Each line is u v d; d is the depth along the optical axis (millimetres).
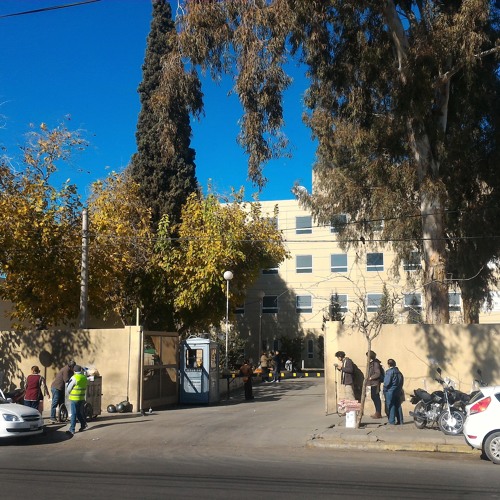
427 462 12289
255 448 14141
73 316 24828
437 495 8906
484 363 17141
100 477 10352
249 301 49719
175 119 19938
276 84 18047
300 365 47719
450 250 24141
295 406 21719
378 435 14648
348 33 19203
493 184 22422
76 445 14711
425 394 15562
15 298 23109
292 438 15117
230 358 38719
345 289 47375
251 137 18531
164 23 34344
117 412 19812
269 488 9406
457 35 17750
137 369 20250
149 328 31141
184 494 8938
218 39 18203
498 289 29641
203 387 22828
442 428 14820
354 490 9266
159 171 33094
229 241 29188
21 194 22766
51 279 22844
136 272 29406
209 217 29484
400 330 17922
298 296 48938
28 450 13961
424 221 19906
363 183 25812
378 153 22344
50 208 23281
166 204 32719
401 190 24156
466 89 20250
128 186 30844
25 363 21156
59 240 23156
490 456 12086
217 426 16906
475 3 17438
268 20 17688
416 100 18344
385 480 10125
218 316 31031
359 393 18078
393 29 18953
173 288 29875
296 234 48969
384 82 19391
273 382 34906
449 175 22234
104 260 25562
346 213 27312
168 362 23000
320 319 48344
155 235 30344
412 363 17703
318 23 18250
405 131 20219
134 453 13492
